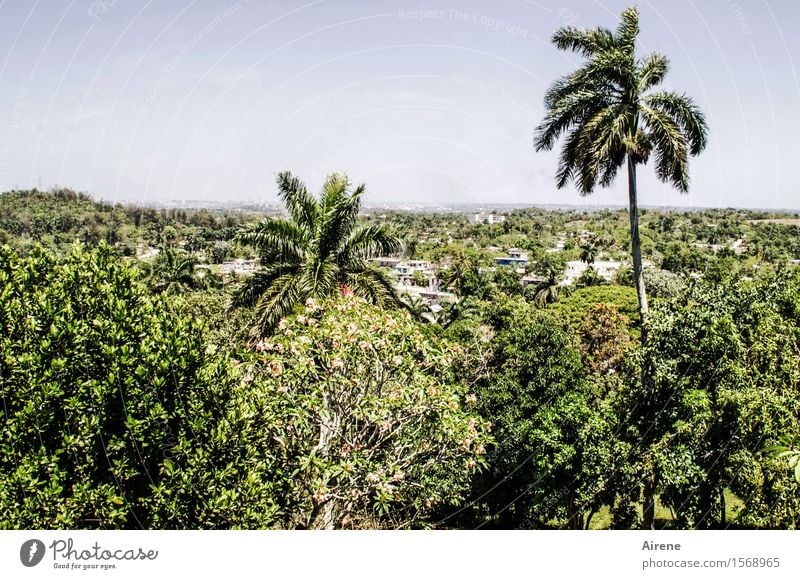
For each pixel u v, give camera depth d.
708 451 12.62
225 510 6.21
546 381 14.73
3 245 7.51
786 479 10.48
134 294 7.72
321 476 7.62
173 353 6.58
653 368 13.37
